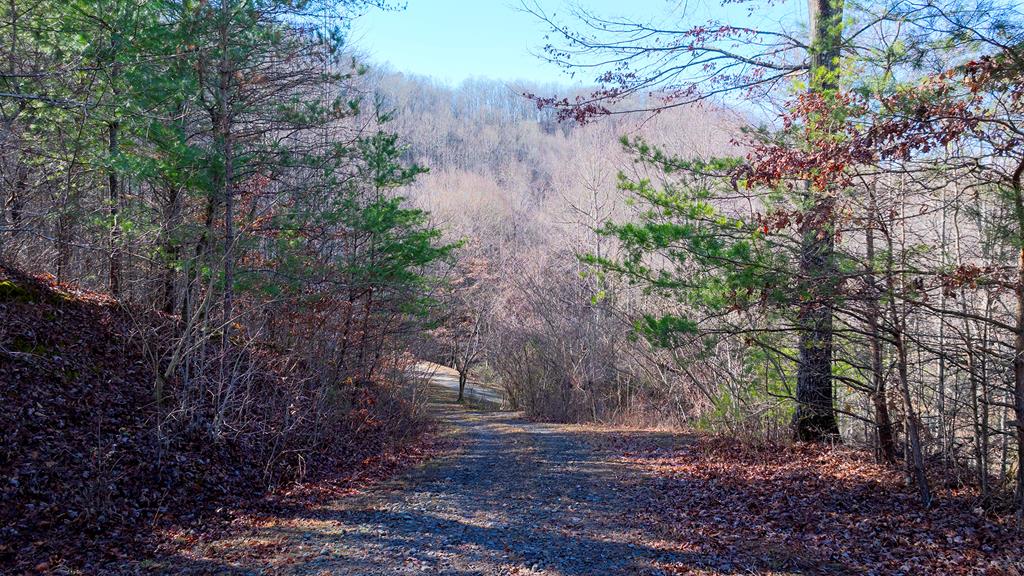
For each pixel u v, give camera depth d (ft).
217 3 36.19
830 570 21.89
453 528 27.27
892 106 20.95
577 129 155.02
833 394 39.63
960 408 31.91
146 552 22.91
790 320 27.76
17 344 33.37
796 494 30.04
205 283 40.68
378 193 50.88
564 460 45.03
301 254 45.93
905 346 28.68
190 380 37.55
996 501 26.50
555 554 23.97
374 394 59.82
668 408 72.54
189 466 30.68
